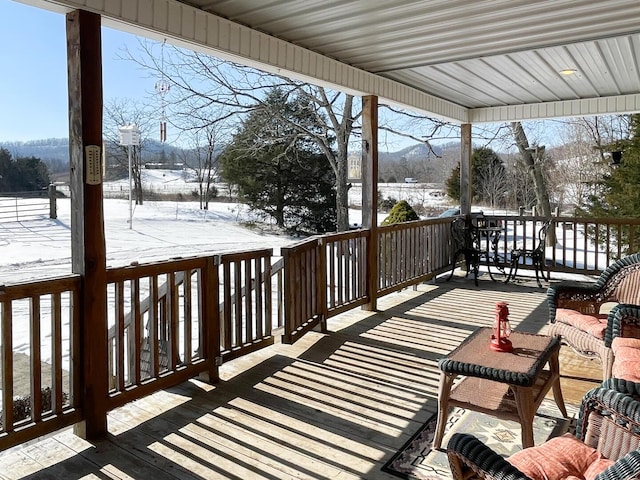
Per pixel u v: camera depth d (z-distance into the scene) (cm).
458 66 539
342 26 409
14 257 947
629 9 375
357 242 553
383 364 402
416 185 1922
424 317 548
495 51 483
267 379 370
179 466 255
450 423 301
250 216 1672
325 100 1368
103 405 289
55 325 270
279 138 1418
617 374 235
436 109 707
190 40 361
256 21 397
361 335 480
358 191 1889
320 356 420
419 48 473
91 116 280
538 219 755
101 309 287
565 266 741
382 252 602
